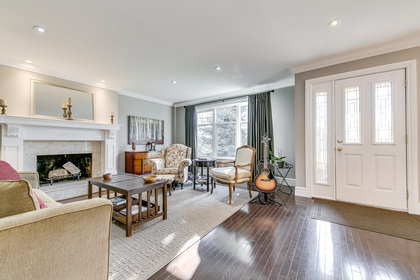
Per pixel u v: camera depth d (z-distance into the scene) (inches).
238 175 120.1
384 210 98.3
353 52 106.2
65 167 143.4
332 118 115.3
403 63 96.0
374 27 83.4
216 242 70.5
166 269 55.8
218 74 139.5
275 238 73.0
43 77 126.5
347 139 110.7
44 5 67.4
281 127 162.6
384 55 101.0
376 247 66.1
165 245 68.5
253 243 69.6
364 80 106.2
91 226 34.7
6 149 109.5
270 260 59.7
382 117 101.5
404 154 96.1
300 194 126.1
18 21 76.4
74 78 140.3
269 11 72.8
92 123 146.0
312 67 121.2
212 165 148.3
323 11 72.9
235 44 97.3
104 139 159.3
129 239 72.6
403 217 89.4
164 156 181.0
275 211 100.3
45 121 121.9
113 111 167.5
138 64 120.8
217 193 135.8
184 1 66.9
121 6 68.8
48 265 29.8
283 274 53.3
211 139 213.8
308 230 78.9
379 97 102.3
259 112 170.4
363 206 104.7
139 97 198.5
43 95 126.2
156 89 177.8
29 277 28.0
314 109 121.9
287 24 81.0
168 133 233.8
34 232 28.0
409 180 94.4
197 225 84.4
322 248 65.9
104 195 130.3
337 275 52.7
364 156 106.0
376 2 67.9
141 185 84.0
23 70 118.0
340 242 69.6
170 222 87.4
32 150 126.4
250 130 175.0
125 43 95.1
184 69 129.9
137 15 74.1
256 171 167.9
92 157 157.5
